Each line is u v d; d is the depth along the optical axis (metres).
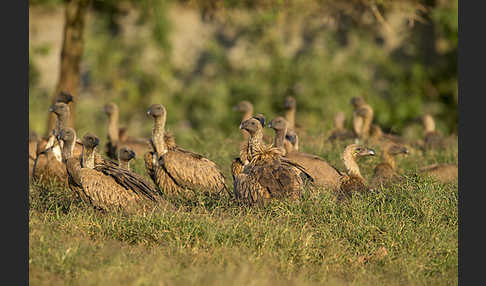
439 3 51.25
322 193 22.16
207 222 19.56
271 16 44.91
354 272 17.92
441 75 53.44
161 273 16.05
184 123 51.94
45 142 26.91
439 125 49.44
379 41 54.03
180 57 54.59
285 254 18.23
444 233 19.75
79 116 49.06
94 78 52.62
